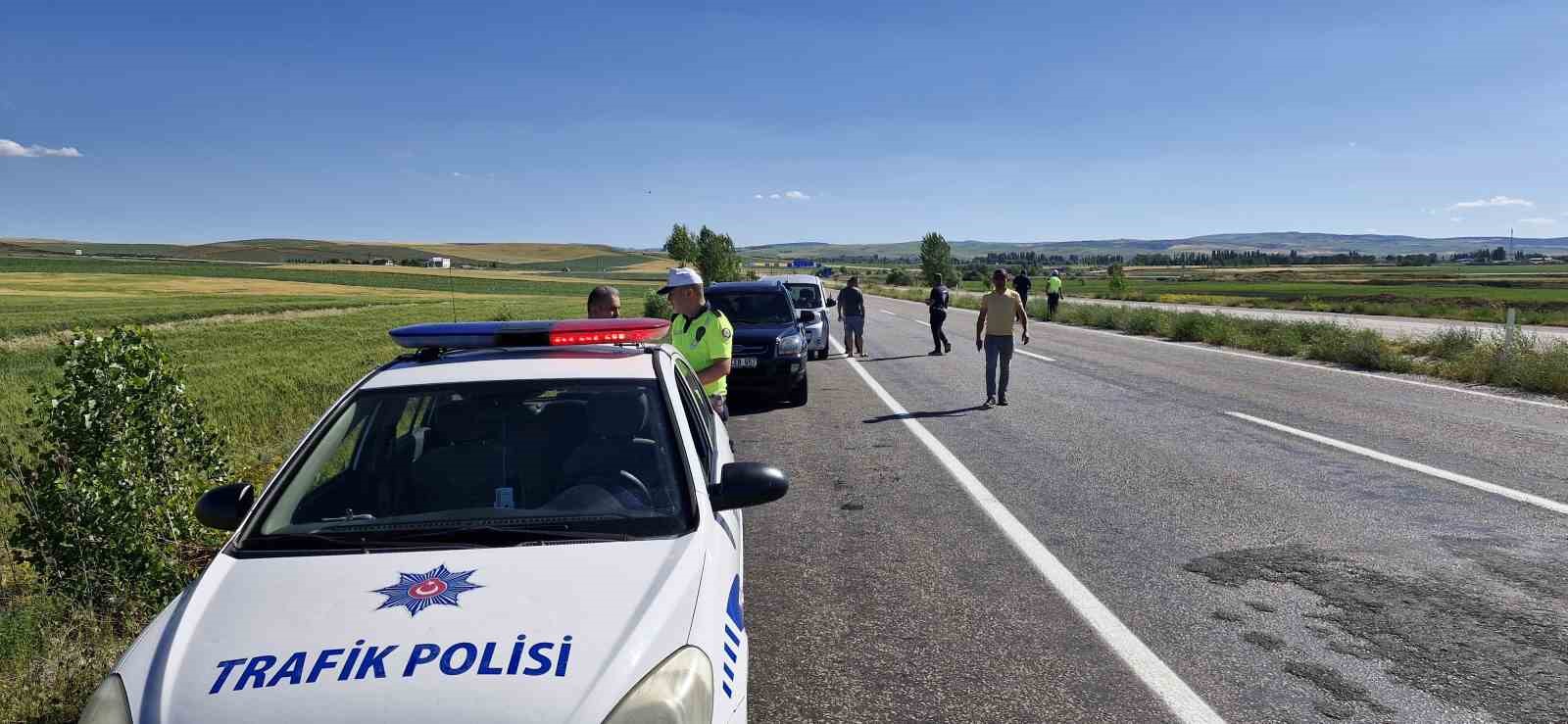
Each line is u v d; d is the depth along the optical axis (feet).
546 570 9.68
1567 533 20.39
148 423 18.30
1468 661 14.01
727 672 9.12
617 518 10.82
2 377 69.46
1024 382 49.70
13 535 17.04
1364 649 14.53
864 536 21.35
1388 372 51.98
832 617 16.35
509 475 11.62
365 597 9.23
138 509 17.25
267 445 34.53
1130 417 37.27
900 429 35.88
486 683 8.02
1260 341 68.13
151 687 8.27
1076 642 15.01
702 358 22.70
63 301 213.87
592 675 8.16
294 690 7.99
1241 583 17.61
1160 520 22.06
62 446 17.21
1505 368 45.78
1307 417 36.50
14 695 13.07
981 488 25.72
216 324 147.84
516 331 13.61
